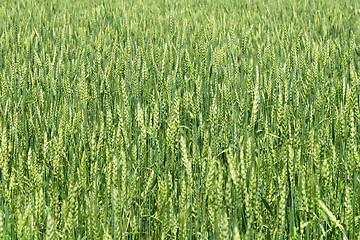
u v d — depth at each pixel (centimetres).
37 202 228
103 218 227
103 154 302
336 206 244
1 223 197
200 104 381
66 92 432
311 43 716
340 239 241
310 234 242
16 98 452
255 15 965
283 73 433
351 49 571
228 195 196
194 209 227
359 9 1088
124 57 560
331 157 261
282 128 270
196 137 322
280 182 226
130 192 245
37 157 306
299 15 1066
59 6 1153
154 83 479
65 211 206
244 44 588
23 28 859
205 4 1294
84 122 327
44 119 353
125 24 805
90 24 884
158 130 344
